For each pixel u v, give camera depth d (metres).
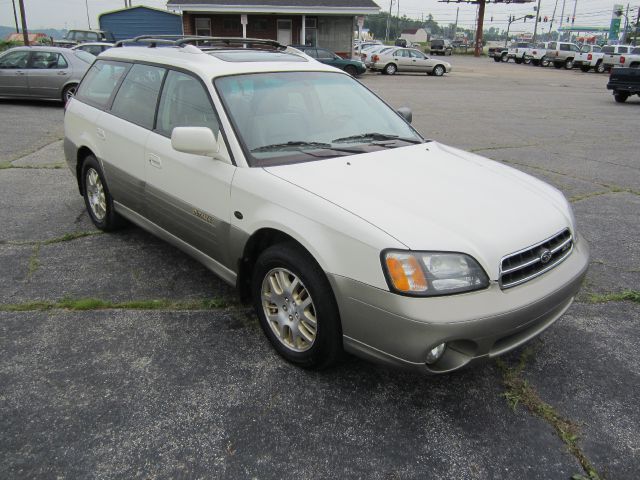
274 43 4.69
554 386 2.97
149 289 3.91
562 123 12.81
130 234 4.95
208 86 3.43
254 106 3.44
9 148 8.41
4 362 3.02
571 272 2.90
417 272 2.41
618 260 4.67
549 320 2.87
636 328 3.58
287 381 2.94
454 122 12.52
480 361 2.55
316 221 2.69
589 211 5.99
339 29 28.80
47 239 4.78
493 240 2.57
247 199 3.05
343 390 2.88
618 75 17.48
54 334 3.31
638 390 2.95
